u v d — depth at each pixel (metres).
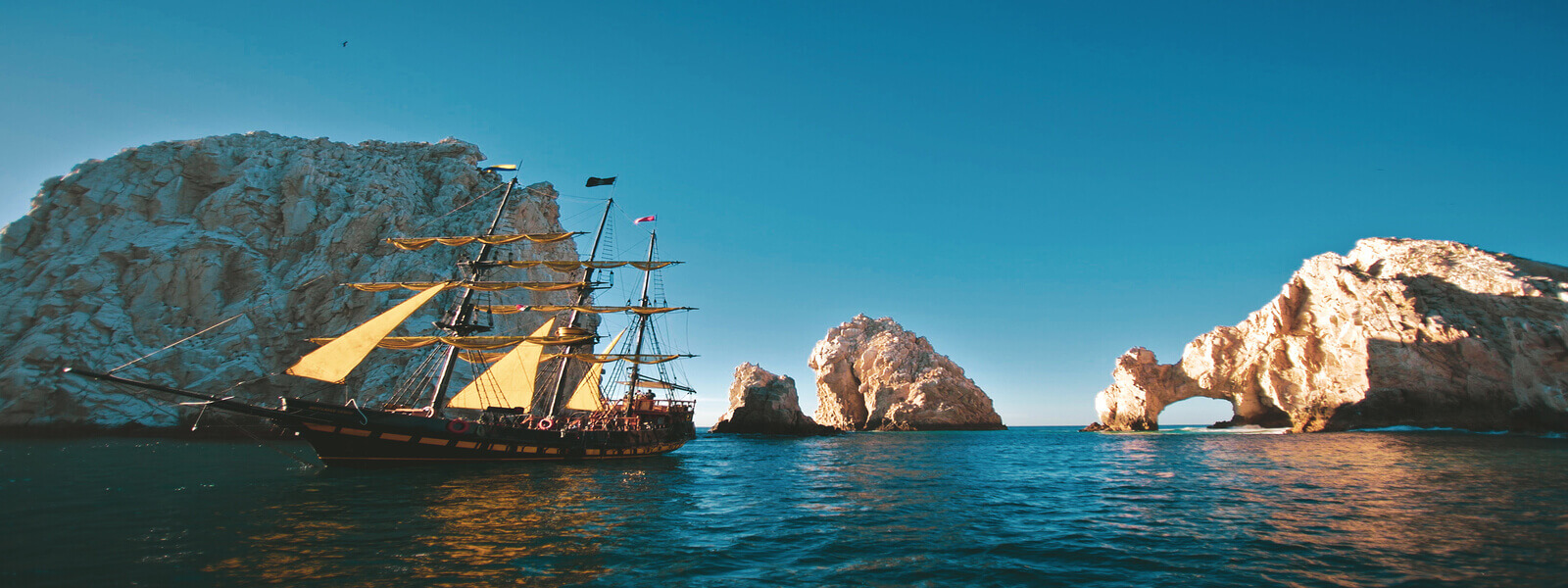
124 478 28.91
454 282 47.78
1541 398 72.25
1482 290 82.50
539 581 13.70
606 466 43.44
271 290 79.31
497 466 38.34
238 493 24.84
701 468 43.88
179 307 75.75
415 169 104.62
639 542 17.81
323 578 13.42
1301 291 101.88
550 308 61.47
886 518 22.62
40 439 58.97
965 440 98.94
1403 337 85.06
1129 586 13.94
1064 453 62.47
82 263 74.44
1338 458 47.53
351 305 78.88
